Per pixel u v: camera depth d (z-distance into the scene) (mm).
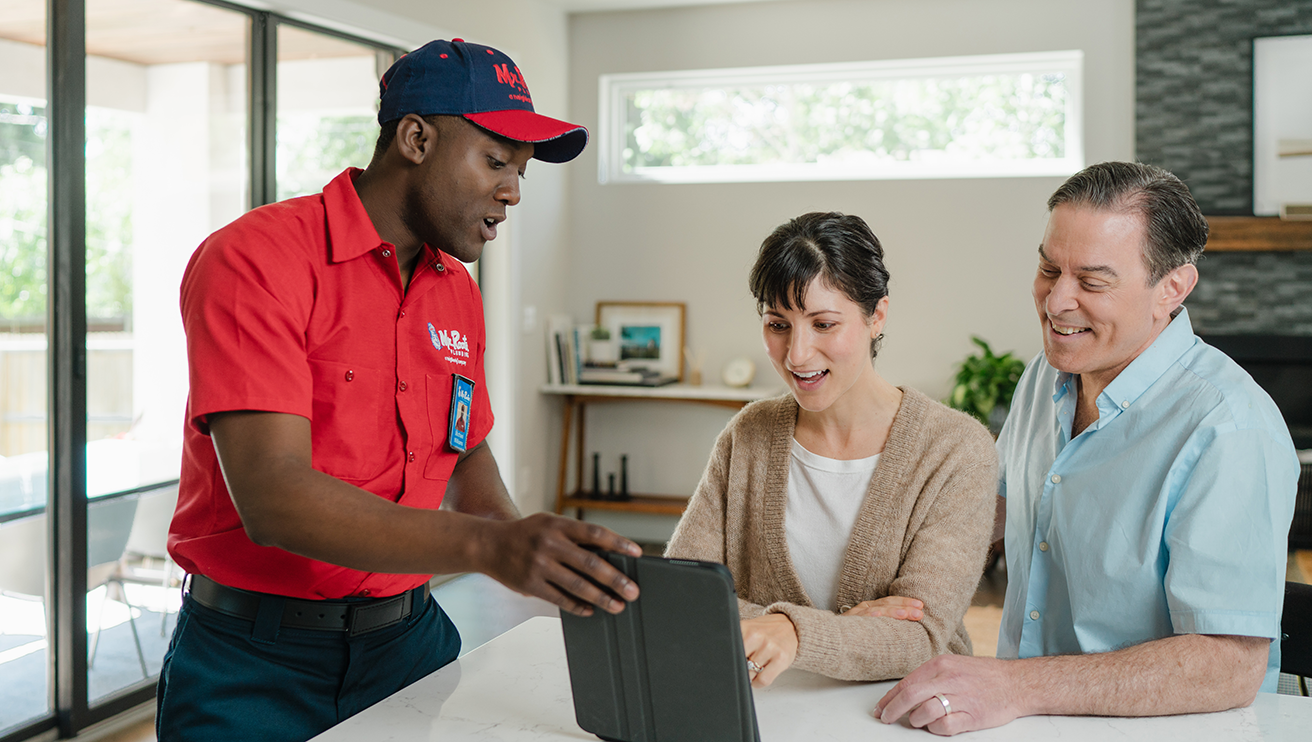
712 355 5309
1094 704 1136
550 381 5270
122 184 2936
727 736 1026
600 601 980
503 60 1295
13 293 2643
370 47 3912
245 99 3375
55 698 2816
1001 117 4957
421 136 1253
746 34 5141
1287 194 4676
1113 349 1301
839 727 1131
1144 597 1292
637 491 5441
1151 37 4723
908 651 1266
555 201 5309
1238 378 1268
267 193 3465
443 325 1446
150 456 3076
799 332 1348
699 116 5355
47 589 2779
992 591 4305
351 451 1318
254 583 1310
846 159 5168
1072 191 1279
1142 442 1304
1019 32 4805
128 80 2934
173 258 3127
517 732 1136
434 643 1519
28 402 2699
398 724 1158
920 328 5004
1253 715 1155
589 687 1084
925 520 1418
